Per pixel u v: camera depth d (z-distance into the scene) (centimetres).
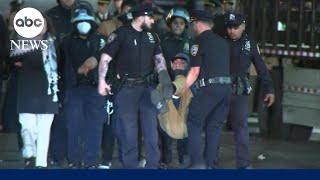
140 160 2939
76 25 2791
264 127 3844
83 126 2867
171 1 5331
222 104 2739
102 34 2866
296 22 3625
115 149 3394
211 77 2686
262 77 2848
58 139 2969
